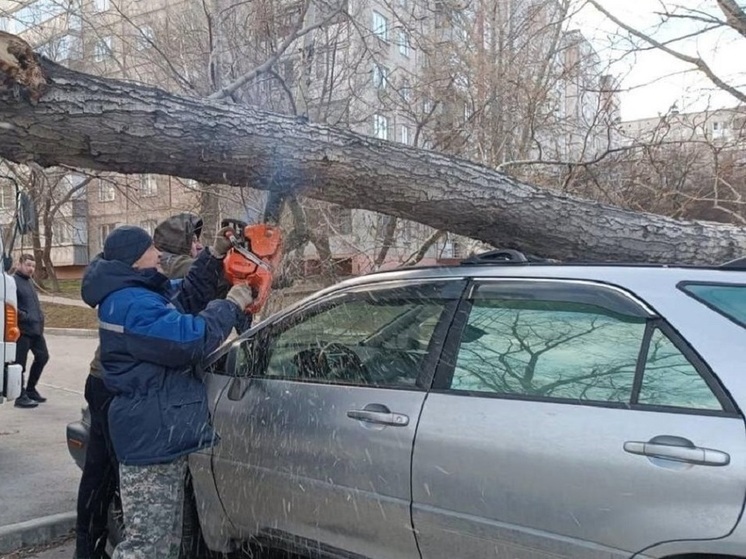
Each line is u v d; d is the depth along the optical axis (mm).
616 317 2270
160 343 2580
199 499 3230
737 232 3904
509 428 2260
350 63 7109
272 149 3066
